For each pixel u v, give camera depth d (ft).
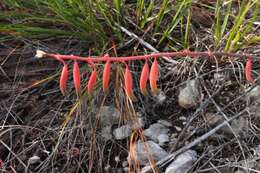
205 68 3.06
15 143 2.89
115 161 2.76
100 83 2.97
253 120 2.79
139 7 3.28
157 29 3.29
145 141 2.78
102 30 3.21
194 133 2.78
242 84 2.94
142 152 2.70
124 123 2.86
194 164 2.62
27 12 3.38
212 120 2.81
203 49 3.14
